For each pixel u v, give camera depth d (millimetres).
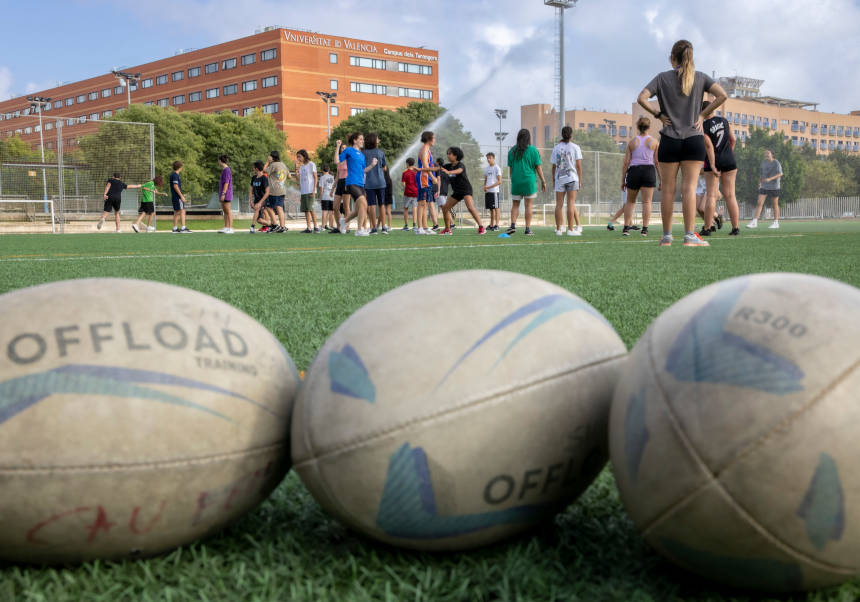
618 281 4805
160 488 1205
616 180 31078
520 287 1413
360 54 81250
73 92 96188
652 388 1156
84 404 1170
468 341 1269
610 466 1273
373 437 1210
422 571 1212
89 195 28266
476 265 6180
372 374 1256
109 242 11867
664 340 1194
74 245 10758
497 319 1312
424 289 1399
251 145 50031
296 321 3244
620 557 1262
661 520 1128
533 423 1247
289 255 7938
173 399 1223
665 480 1105
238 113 79750
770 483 1022
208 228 26844
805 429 1014
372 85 82562
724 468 1044
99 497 1173
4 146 30750
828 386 1029
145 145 27281
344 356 1312
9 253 8609
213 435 1255
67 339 1217
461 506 1222
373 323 1340
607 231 15930
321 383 1313
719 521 1063
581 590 1136
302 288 4559
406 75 85312
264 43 76688
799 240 10242
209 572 1199
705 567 1136
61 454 1150
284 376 1438
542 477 1268
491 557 1272
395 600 1103
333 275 5449
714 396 1072
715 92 7535
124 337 1246
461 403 1211
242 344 1382
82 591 1149
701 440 1065
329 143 58312
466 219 28609
